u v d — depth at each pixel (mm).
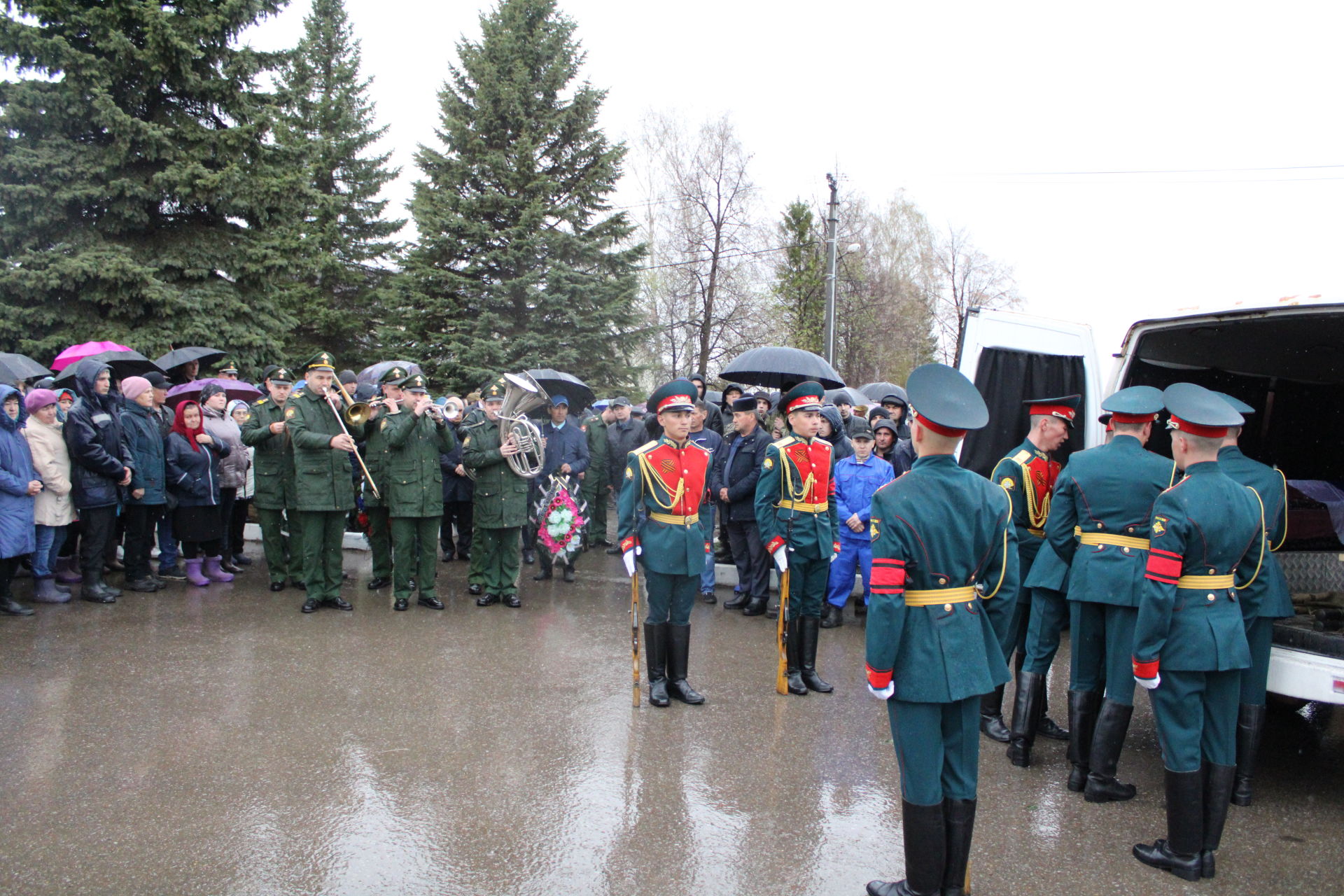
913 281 36375
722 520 8617
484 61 21297
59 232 13961
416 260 20547
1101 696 4422
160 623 6766
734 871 3504
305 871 3412
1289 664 4273
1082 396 7242
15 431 6699
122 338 13586
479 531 7867
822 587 5750
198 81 14508
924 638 3164
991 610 3414
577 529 8852
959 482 3266
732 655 6473
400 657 6102
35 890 3232
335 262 22281
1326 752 5105
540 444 7625
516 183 20625
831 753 4688
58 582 7980
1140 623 3615
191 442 7922
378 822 3803
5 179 13500
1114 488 4312
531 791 4137
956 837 3211
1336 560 5949
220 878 3348
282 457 7902
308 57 25312
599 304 20891
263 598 7707
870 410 8594
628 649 6484
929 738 3156
